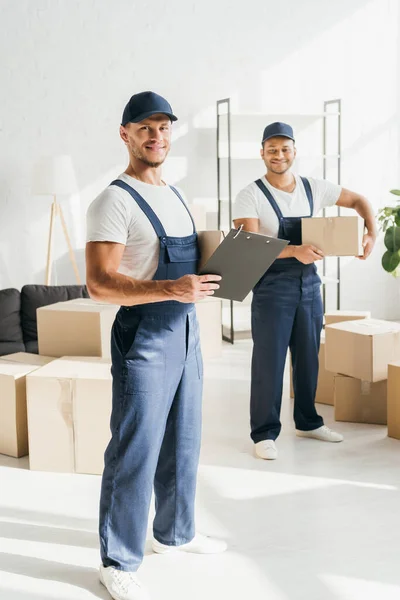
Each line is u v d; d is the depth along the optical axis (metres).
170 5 6.02
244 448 3.47
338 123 6.31
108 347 3.83
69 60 5.86
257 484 3.03
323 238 3.27
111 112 6.00
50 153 5.91
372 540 2.52
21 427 3.40
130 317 2.14
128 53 5.98
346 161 6.63
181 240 2.17
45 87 5.84
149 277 2.17
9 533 2.62
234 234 2.02
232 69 6.23
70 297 5.10
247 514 2.74
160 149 2.14
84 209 6.04
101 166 6.03
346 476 3.10
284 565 2.35
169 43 6.06
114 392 2.17
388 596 2.15
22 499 2.91
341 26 6.46
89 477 3.14
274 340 3.32
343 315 4.38
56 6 5.78
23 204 5.91
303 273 3.33
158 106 2.09
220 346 5.50
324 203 3.52
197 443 2.35
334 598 2.15
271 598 2.15
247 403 4.24
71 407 3.16
